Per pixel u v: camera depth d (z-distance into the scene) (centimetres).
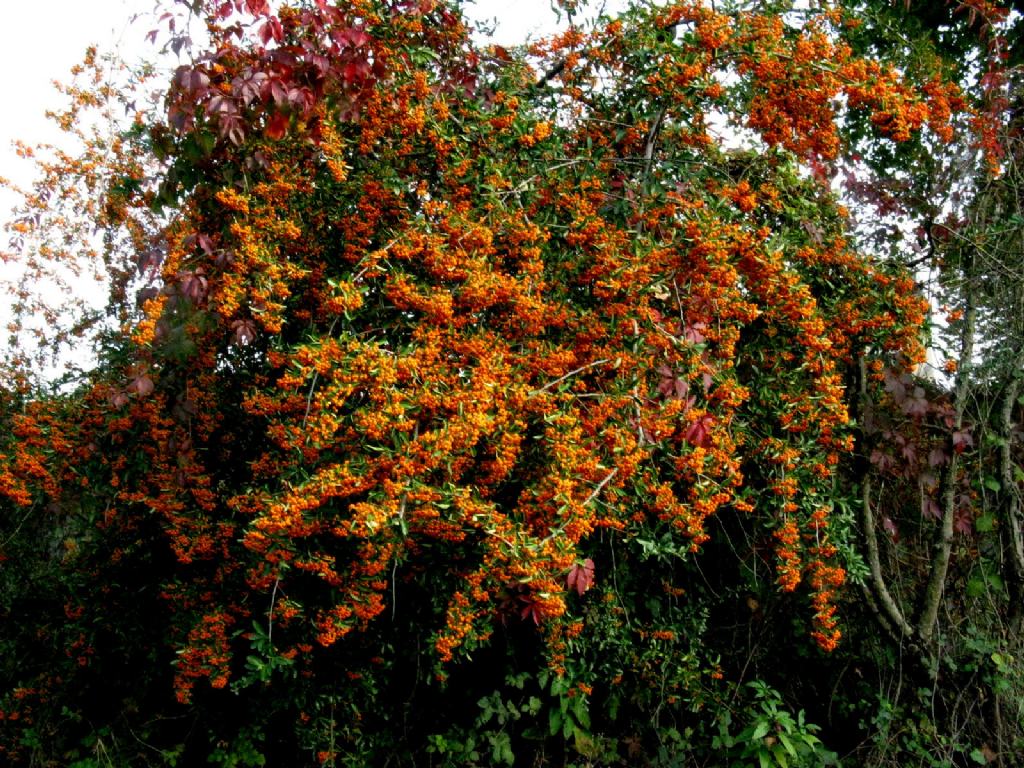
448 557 319
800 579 340
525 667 368
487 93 359
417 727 368
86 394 370
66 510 363
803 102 335
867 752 355
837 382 349
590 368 310
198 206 332
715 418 305
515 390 281
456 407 268
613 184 353
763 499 348
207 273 310
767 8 350
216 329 327
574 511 268
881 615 377
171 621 349
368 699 352
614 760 353
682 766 347
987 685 357
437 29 361
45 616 396
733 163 388
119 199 427
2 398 424
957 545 390
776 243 323
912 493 402
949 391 394
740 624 387
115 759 360
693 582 381
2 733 382
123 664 388
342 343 276
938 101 365
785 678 383
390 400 260
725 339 318
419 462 257
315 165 330
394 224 330
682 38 339
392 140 339
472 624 317
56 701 380
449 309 280
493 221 304
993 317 380
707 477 309
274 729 366
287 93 288
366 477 258
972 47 508
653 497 304
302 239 328
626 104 374
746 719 359
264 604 323
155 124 372
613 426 290
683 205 323
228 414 346
